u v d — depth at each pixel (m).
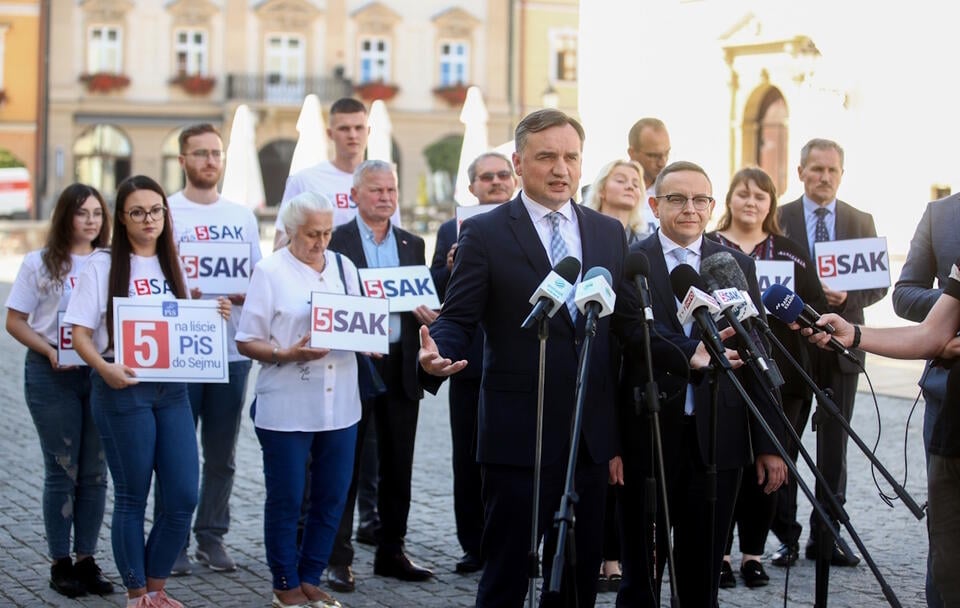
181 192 7.40
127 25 49.69
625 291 5.15
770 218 7.00
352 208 7.79
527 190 5.06
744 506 6.70
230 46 50.38
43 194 49.22
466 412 6.99
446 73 52.06
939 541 4.66
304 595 6.15
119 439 5.83
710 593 5.31
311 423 6.09
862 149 19.75
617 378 5.19
